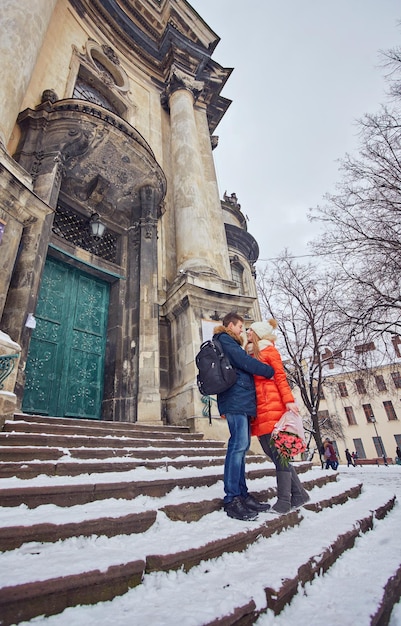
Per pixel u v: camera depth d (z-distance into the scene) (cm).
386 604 167
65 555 160
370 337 1034
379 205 968
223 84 1502
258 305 1864
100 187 812
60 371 650
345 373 1386
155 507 233
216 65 1464
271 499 318
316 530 259
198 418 586
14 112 588
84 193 821
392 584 188
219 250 1031
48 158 678
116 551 168
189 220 945
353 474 1123
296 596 169
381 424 3509
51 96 736
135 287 795
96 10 1181
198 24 1458
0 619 118
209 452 439
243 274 1948
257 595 151
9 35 611
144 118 1193
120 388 686
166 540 192
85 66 1019
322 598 171
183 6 1409
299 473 496
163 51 1366
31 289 512
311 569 189
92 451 329
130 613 133
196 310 712
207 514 253
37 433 356
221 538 198
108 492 241
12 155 682
